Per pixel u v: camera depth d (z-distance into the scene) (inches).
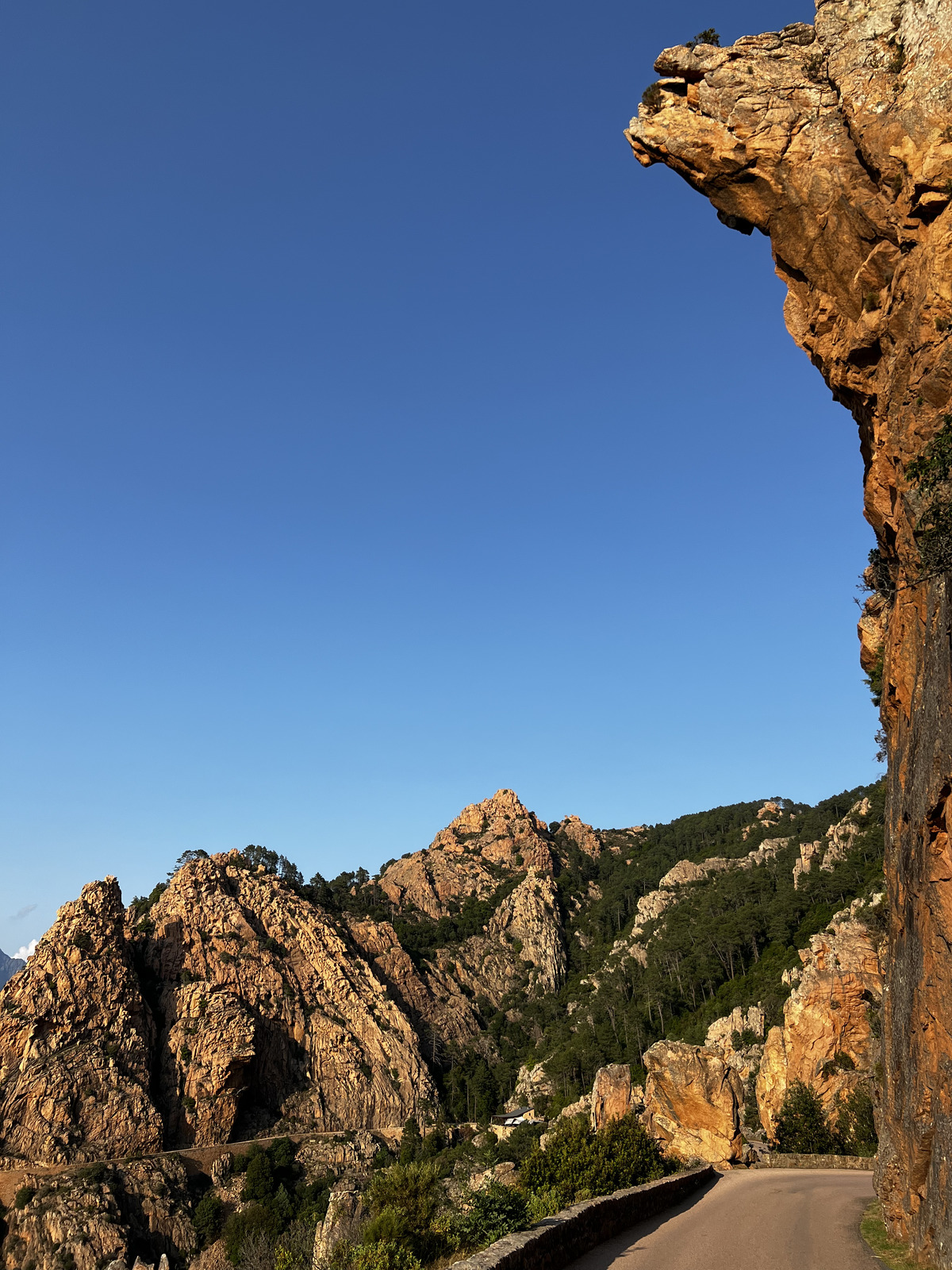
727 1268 640.4
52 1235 3592.5
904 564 714.2
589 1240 744.3
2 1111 4190.5
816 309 738.8
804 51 684.1
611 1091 1857.8
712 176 722.2
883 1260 641.0
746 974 4677.7
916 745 649.0
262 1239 2856.8
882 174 612.7
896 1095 731.4
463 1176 2118.6
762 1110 2517.2
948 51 579.8
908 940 665.6
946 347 578.9
